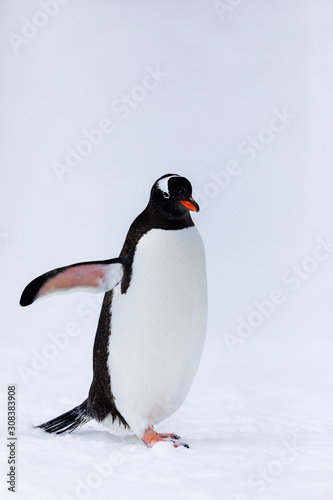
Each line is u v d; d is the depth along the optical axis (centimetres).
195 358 1023
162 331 976
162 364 987
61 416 1112
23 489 774
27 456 904
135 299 978
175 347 986
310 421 1245
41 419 1221
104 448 963
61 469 848
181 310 980
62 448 952
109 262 1004
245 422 1235
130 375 993
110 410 1045
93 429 1137
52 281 983
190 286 987
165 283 973
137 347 980
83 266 992
